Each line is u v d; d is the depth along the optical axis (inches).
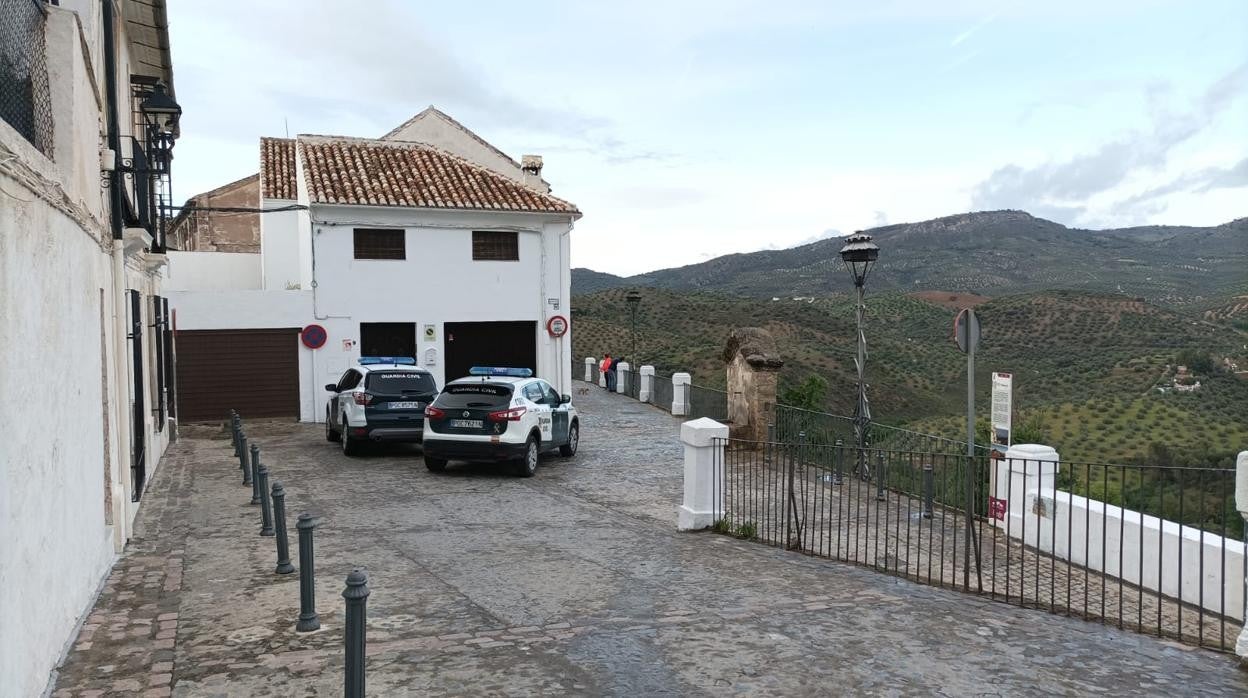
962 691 199.0
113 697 191.6
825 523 433.7
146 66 574.6
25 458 176.6
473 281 893.8
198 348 806.5
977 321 430.9
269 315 823.7
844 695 195.8
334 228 838.5
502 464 617.0
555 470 598.9
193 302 802.8
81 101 259.9
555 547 360.8
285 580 295.4
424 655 220.5
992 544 383.2
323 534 379.9
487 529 398.9
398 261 863.7
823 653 224.4
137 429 415.2
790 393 776.9
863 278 574.9
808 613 262.7
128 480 355.6
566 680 203.6
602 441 751.7
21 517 171.8
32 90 217.6
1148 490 462.6
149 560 320.8
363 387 629.3
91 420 267.3
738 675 207.8
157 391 564.4
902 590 296.4
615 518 437.1
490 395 563.2
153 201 510.9
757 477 569.3
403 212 861.2
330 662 214.4
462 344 903.1
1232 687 204.1
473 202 888.9
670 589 291.9
